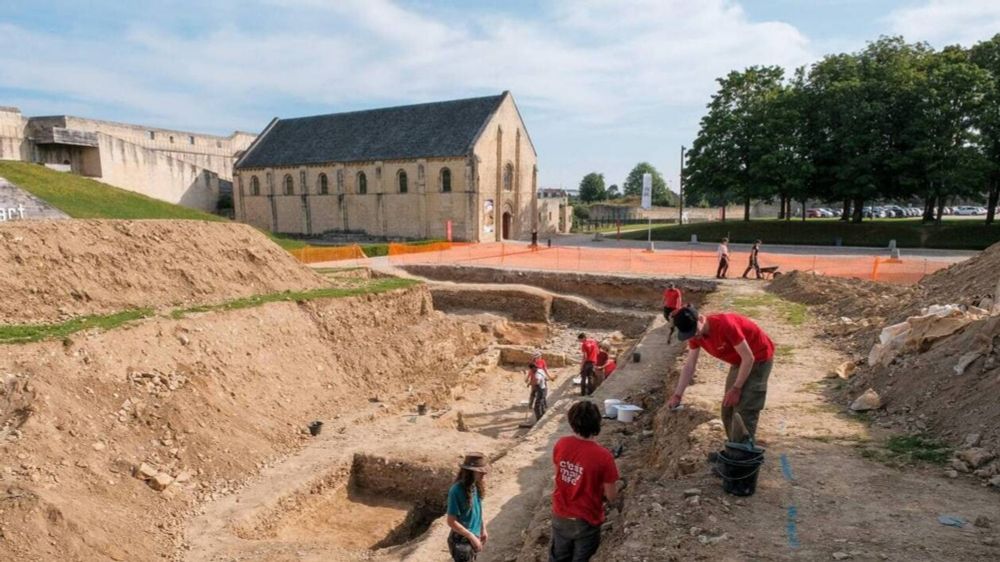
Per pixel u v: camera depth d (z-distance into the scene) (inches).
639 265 1357.0
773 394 403.5
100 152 1952.5
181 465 456.4
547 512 338.6
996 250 589.0
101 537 354.3
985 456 264.4
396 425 607.8
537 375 668.7
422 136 2123.5
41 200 1443.2
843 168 1640.0
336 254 1588.3
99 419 450.3
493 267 1317.7
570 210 2768.2
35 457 387.5
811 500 242.5
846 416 350.9
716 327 244.2
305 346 690.2
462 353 905.5
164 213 1763.0
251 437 522.6
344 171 2212.1
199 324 607.5
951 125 1555.1
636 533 226.5
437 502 500.1
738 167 1854.1
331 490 496.4
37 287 587.2
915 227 1670.8
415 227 2106.3
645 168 5088.6
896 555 198.8
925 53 1705.2
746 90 1868.8
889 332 416.8
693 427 347.6
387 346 787.4
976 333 345.1
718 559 202.4
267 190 2397.9
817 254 1476.4
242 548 381.4
